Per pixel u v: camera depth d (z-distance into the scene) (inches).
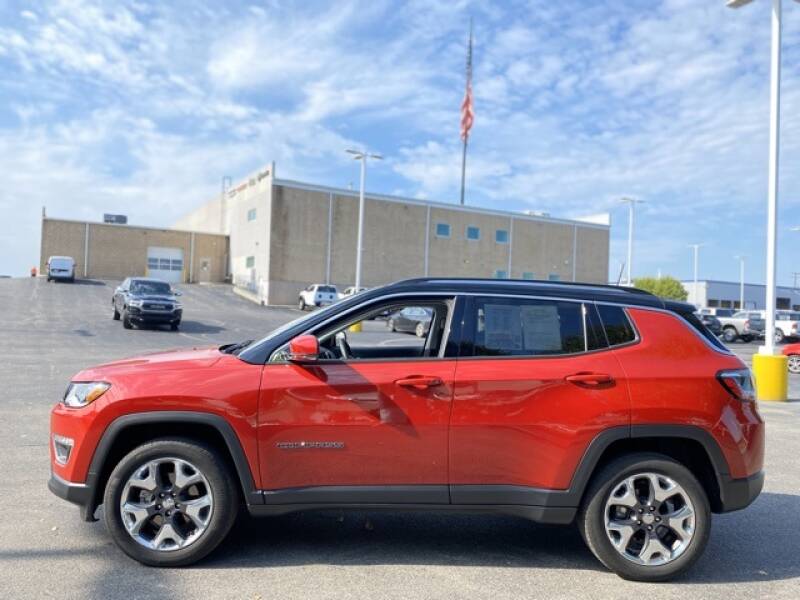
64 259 1950.1
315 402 164.4
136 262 2278.5
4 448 279.4
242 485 164.1
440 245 2190.0
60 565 164.7
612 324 175.0
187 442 165.9
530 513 166.9
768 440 351.3
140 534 165.2
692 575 171.8
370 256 2071.9
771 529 209.0
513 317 174.6
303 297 1771.7
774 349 518.3
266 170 1974.7
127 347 754.2
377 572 166.4
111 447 164.9
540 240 2377.0
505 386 166.1
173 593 150.3
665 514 168.7
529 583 162.9
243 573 163.0
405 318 179.0
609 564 167.0
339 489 165.0
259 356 170.6
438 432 165.0
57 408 172.9
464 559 177.6
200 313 1439.5
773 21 513.3
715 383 170.6
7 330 890.7
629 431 166.2
